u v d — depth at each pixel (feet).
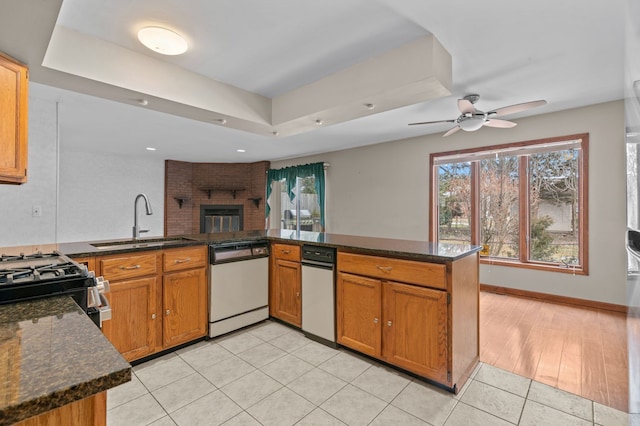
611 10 6.20
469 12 6.29
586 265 12.14
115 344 7.13
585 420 5.65
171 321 8.11
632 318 2.81
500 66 8.62
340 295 8.19
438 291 6.44
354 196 19.57
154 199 23.32
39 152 10.50
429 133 16.14
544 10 6.21
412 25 6.75
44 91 9.80
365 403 6.11
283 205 24.21
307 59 8.22
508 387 6.68
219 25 6.69
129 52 7.59
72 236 19.84
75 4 5.94
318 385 6.71
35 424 2.06
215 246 8.93
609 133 11.57
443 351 6.40
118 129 14.65
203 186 25.22
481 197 15.11
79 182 20.11
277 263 10.02
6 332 2.75
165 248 8.00
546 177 13.44
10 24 5.06
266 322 10.23
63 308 3.46
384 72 7.86
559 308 12.00
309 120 10.14
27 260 5.52
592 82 9.73
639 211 2.56
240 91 9.98
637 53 2.54
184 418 5.65
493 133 14.30
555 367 7.54
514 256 14.24
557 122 12.63
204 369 7.34
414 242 8.61
